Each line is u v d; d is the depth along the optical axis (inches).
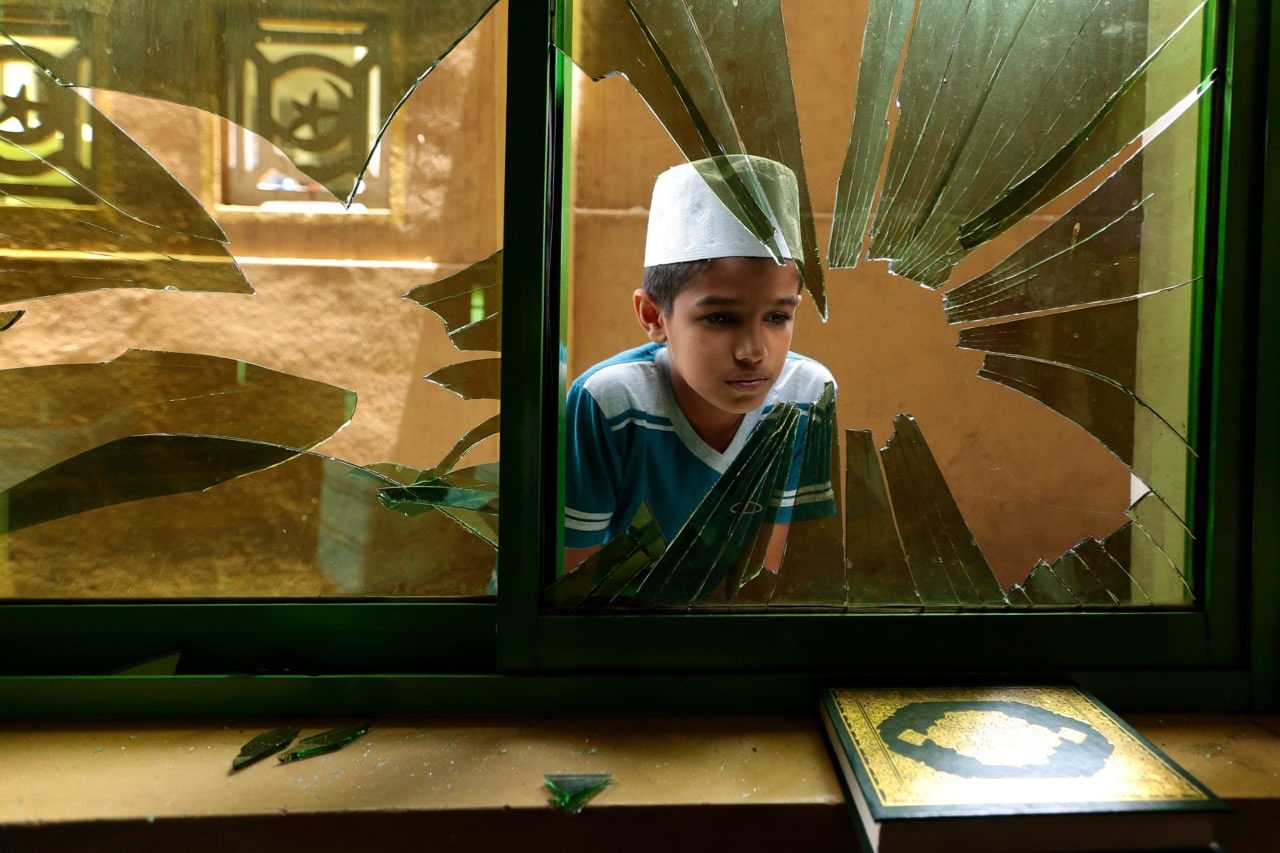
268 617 22.8
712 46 21.7
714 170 22.1
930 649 22.3
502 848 17.4
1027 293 23.2
